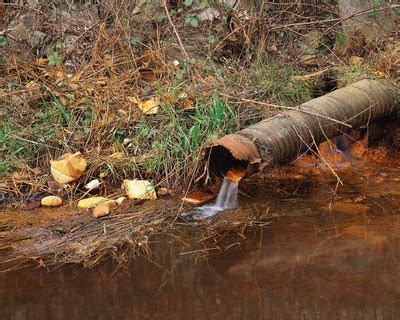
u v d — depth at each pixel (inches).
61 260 156.5
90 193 191.6
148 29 259.4
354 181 202.8
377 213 179.2
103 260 156.1
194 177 193.9
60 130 207.3
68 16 260.4
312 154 217.0
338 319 128.0
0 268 153.0
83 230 171.8
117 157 198.5
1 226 174.6
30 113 213.3
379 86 218.8
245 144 175.9
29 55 247.0
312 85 238.1
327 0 291.3
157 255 158.1
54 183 193.0
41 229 172.4
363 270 147.8
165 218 178.2
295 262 152.5
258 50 253.6
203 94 219.3
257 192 195.0
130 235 168.7
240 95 222.1
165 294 139.6
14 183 191.2
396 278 143.7
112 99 217.9
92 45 243.6
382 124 223.8
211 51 248.7
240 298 137.1
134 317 131.0
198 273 148.7
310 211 181.5
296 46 269.7
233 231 170.2
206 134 203.8
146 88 226.1
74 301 137.8
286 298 136.7
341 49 264.5
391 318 127.9
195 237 167.3
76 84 221.6
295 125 190.1
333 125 199.8
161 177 198.1
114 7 261.3
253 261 153.6
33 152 202.2
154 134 204.5
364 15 279.9
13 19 261.3
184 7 271.6
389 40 265.4
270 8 280.1
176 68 236.7
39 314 133.1
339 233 167.3
